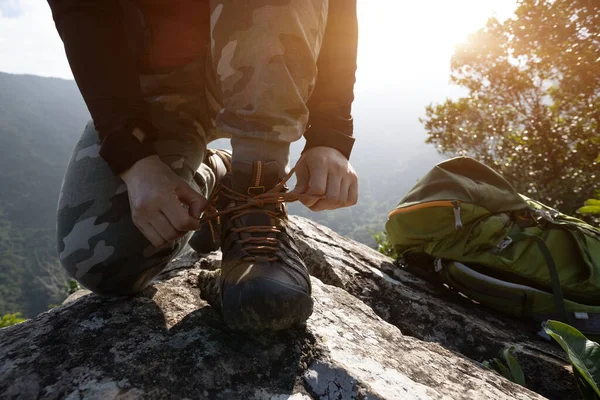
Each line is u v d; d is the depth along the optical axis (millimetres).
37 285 116375
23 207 165000
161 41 969
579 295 1516
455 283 1658
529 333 1515
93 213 878
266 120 763
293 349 838
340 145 863
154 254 927
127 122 767
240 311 718
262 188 819
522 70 7738
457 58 8383
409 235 1761
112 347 795
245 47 741
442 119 8969
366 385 744
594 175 5844
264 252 791
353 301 1235
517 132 7910
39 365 741
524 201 1740
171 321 906
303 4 762
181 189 739
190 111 1041
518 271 1542
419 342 1078
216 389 716
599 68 6211
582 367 892
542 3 6551
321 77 923
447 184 1724
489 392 865
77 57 766
